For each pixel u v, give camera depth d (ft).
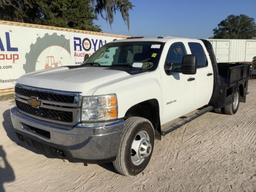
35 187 12.97
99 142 12.03
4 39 33.53
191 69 15.60
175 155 16.67
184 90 17.90
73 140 12.01
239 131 21.47
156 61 15.99
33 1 75.20
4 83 34.12
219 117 25.55
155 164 15.43
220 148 17.88
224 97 23.18
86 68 16.47
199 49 20.44
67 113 12.32
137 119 13.71
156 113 15.47
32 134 13.57
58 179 13.73
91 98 12.03
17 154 16.35
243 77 27.50
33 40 36.83
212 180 13.78
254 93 39.88
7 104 29.58
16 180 13.53
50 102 12.76
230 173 14.49
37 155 16.28
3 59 33.63
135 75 14.39
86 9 86.79
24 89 14.08
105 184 13.32
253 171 14.73
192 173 14.47
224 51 100.58
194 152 17.17
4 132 20.07
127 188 12.98
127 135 13.10
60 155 12.73
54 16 81.41
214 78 21.88
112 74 14.15
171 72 16.58
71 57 42.57
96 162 12.46
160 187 13.10
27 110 14.05
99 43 47.83
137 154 13.92
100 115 12.10
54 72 15.44
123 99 12.79
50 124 12.78
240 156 16.65
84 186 13.12
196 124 23.25
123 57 17.61
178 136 20.08
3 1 67.10
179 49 18.06
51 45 39.27
